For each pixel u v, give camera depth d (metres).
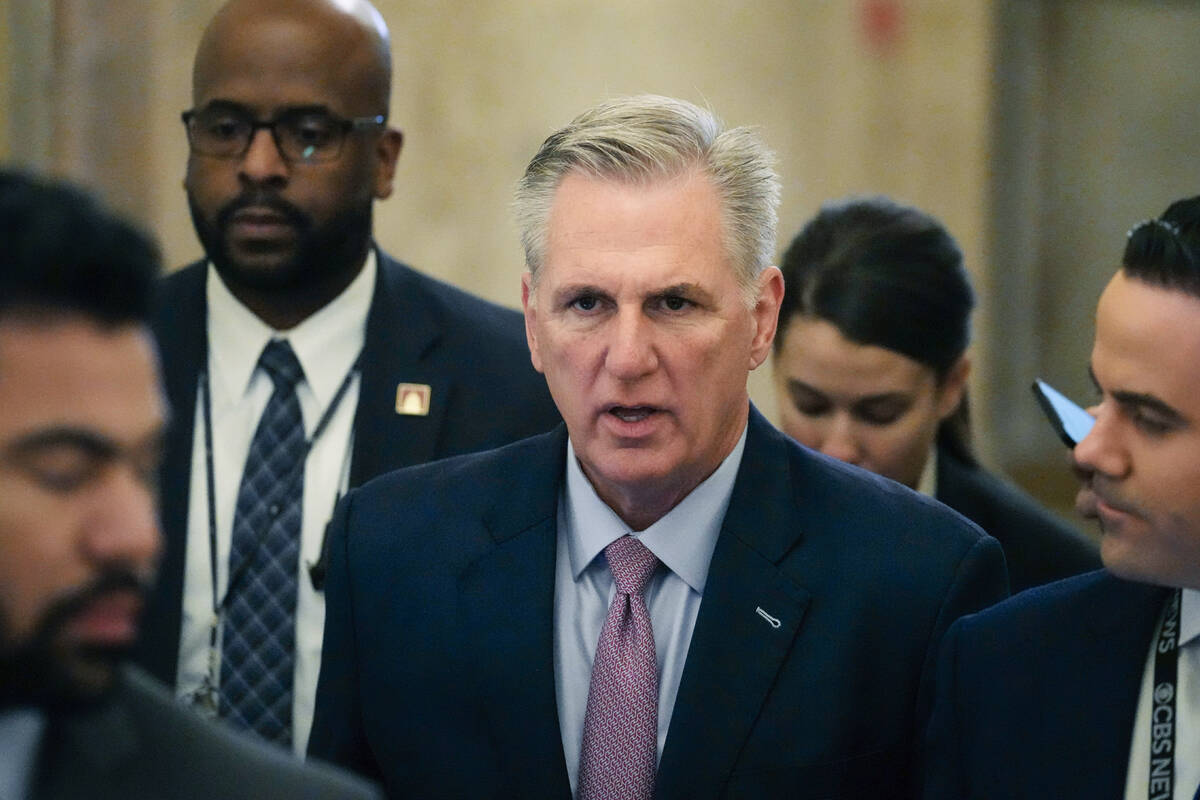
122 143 15.80
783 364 9.28
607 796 6.69
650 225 6.52
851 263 8.97
